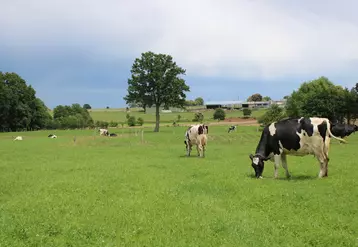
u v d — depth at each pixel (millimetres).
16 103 94500
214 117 118562
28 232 8859
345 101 76000
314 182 14469
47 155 28125
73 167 20438
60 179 16281
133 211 10617
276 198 11852
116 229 9078
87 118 119625
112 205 11328
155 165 21109
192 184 14516
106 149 34500
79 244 8125
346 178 15148
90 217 10109
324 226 9016
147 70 78188
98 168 19906
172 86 78438
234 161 22906
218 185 14328
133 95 78375
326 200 11328
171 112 160875
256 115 130000
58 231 8984
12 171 19156
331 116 78500
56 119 111438
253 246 7781
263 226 9031
